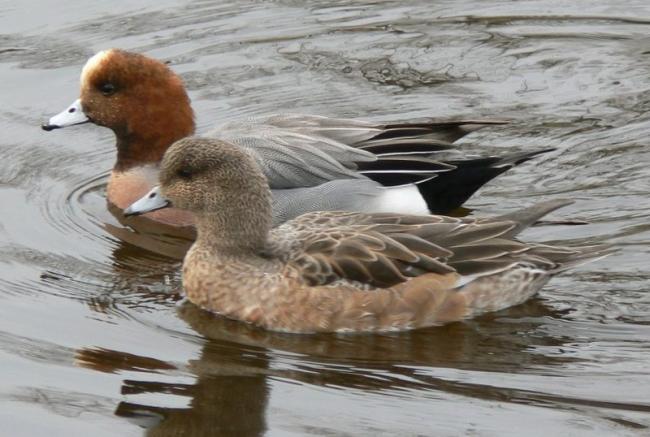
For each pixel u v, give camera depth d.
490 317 12.93
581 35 19.62
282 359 12.24
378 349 12.45
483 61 19.05
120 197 15.77
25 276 13.85
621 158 16.44
